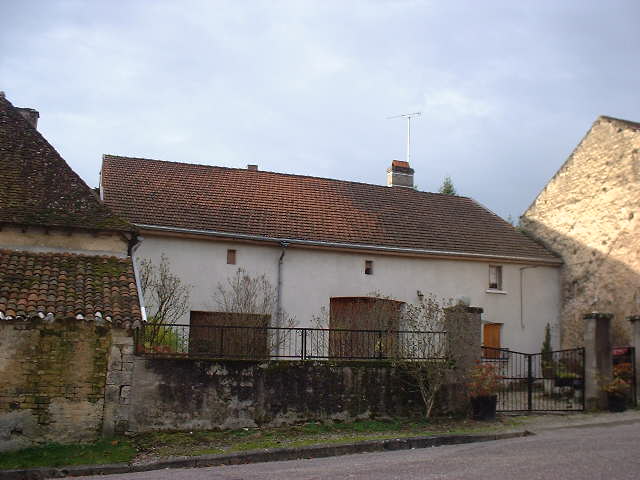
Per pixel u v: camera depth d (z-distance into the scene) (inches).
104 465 390.0
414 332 560.4
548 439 455.8
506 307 869.8
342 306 781.3
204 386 484.1
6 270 479.8
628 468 342.0
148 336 503.2
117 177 805.2
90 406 450.0
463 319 572.1
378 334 558.9
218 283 722.8
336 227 826.2
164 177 835.4
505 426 519.8
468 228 936.9
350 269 786.8
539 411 596.1
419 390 554.9
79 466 388.2
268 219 796.6
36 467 387.2
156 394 471.2
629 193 821.2
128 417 459.5
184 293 704.4
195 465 400.8
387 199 959.0
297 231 786.2
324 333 562.9
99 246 531.8
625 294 807.7
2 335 438.9
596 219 866.1
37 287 469.4
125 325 456.1
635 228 805.2
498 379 568.4
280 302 743.1
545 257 906.7
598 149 880.3
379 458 403.2
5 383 435.5
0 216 502.3
